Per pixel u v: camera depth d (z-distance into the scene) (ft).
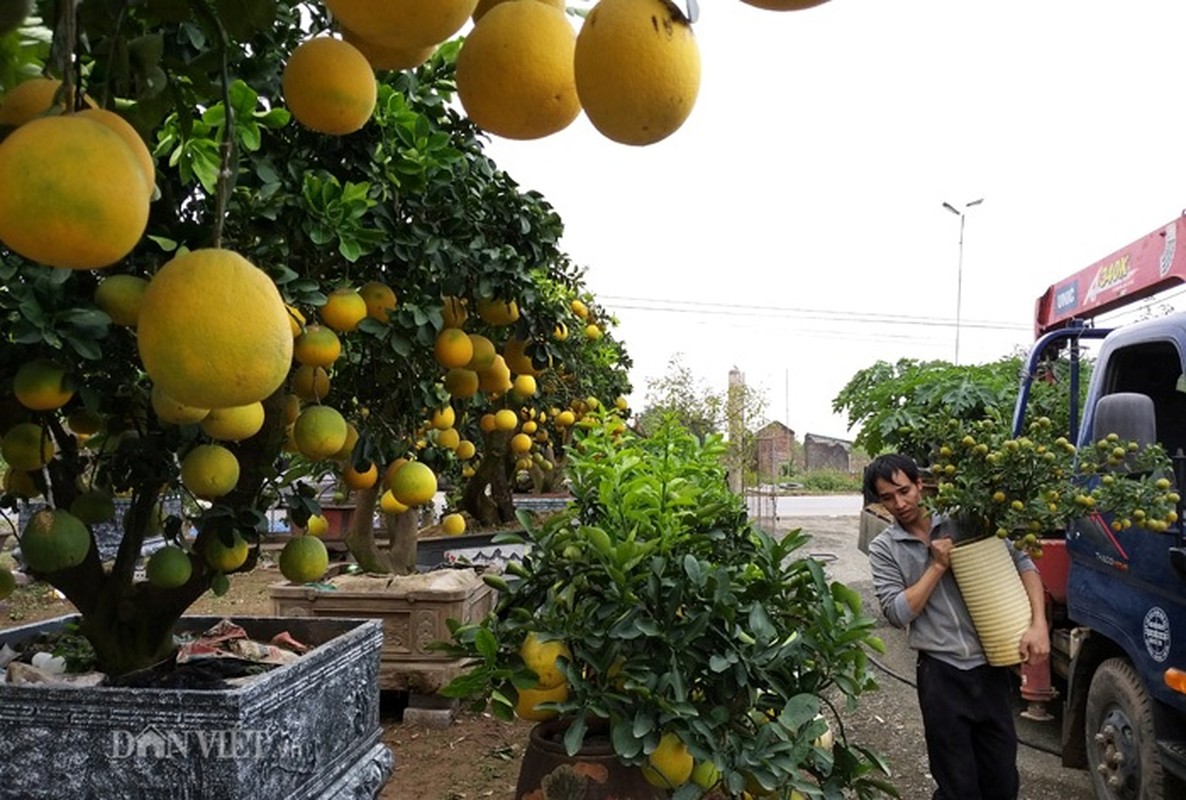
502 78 3.17
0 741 8.20
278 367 3.04
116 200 2.83
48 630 11.71
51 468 9.61
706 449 12.98
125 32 4.73
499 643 8.98
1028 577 11.45
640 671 8.29
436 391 12.05
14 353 8.02
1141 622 12.14
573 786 8.32
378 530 30.66
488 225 11.25
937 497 11.17
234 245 8.37
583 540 9.20
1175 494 10.77
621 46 2.86
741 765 8.13
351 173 9.65
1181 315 12.62
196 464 8.24
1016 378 29.45
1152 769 11.97
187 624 12.15
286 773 8.73
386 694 17.69
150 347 2.91
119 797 8.06
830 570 36.96
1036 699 16.81
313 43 3.78
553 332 12.03
